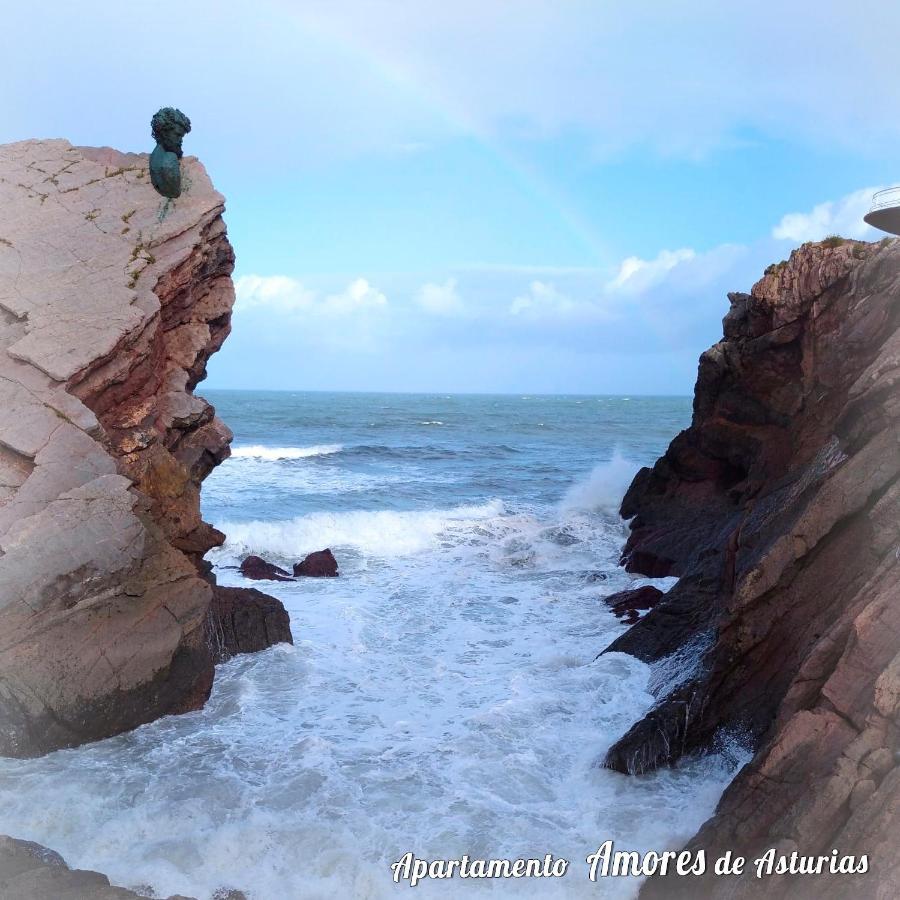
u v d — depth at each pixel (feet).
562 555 75.77
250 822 28.96
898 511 30.53
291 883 26.55
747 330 68.80
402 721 38.73
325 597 60.85
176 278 45.09
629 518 86.69
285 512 94.17
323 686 42.88
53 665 33.94
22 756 33.19
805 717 25.96
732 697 35.01
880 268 49.01
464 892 26.35
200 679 39.37
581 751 35.81
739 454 68.64
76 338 39.42
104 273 42.42
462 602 60.59
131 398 42.47
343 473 131.64
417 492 110.73
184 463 45.93
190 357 47.24
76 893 22.71
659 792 32.55
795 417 61.26
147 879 26.12
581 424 285.84
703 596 48.11
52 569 34.40
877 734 23.66
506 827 29.55
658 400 642.63
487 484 119.85
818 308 57.06
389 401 530.68
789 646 33.68
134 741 35.37
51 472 36.47
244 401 458.50
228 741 35.73
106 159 50.42
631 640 47.96
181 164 49.16
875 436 33.06
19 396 37.99
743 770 27.25
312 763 33.76
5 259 42.45
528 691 42.01
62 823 28.71
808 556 33.55
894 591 26.21
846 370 46.14
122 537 36.35
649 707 39.93
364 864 27.14
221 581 64.90
